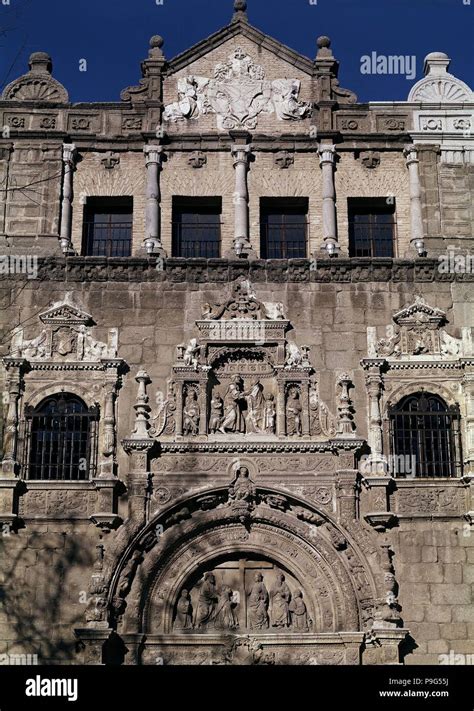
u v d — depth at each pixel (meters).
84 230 33.97
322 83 34.97
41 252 32.94
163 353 32.03
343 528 30.25
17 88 35.00
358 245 33.97
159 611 30.00
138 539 30.09
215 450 30.95
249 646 29.72
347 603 29.81
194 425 31.25
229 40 35.44
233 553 30.62
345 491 30.52
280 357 31.91
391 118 34.72
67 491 30.59
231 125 34.56
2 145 34.12
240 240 33.12
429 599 29.86
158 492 30.61
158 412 31.42
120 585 29.73
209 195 33.84
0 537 30.14
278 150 34.28
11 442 30.91
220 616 30.22
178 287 32.66
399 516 30.42
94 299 32.50
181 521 30.64
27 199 33.66
